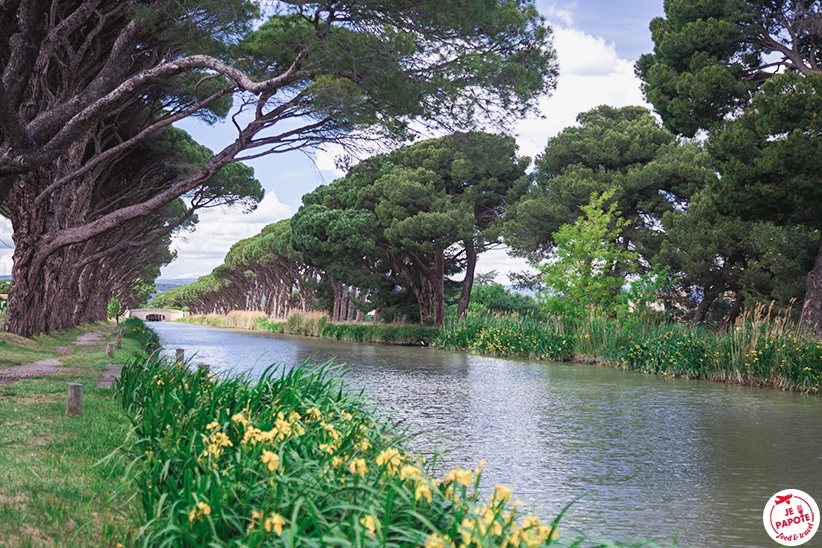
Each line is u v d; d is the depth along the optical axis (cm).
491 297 5731
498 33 1452
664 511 748
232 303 13275
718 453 1070
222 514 429
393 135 1745
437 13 1337
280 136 1805
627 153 3709
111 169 3092
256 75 1703
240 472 499
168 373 1074
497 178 4362
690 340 2353
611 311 3178
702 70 2562
